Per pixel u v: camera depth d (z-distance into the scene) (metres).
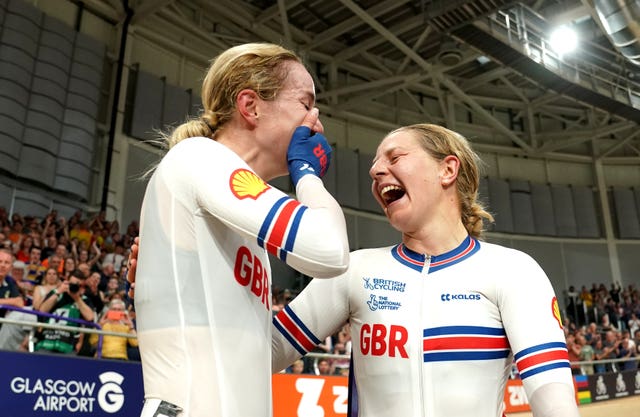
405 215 1.34
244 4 11.61
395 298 1.29
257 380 1.09
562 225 15.11
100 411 3.74
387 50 13.07
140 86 10.38
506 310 1.21
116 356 4.45
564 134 15.06
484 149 15.06
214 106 1.24
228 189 1.06
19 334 4.04
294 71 1.24
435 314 1.24
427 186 1.35
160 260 1.10
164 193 1.13
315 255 1.02
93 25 10.06
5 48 8.56
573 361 8.65
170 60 11.19
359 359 1.32
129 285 1.31
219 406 1.02
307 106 1.26
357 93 13.72
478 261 1.29
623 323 12.45
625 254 15.15
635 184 15.80
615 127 14.31
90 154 9.41
